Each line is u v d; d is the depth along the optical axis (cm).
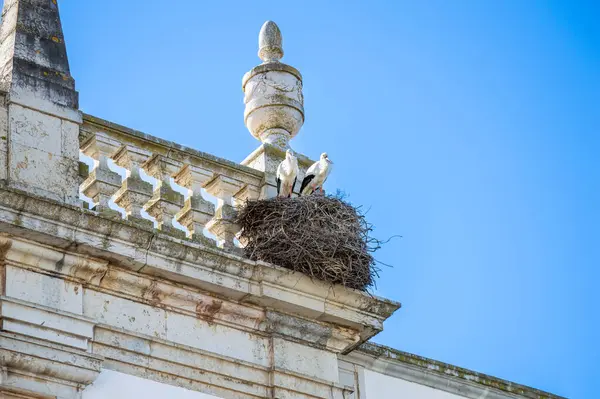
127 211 1502
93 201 1503
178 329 1471
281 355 1521
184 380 1458
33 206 1394
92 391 1397
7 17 1548
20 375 1360
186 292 1480
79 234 1416
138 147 1533
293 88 1745
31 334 1373
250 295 1507
